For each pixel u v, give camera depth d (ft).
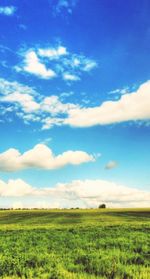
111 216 258.98
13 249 72.54
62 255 63.31
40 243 82.64
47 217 259.19
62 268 50.42
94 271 49.98
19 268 51.83
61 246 76.13
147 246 72.02
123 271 48.21
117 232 106.52
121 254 62.03
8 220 243.40
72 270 50.83
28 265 55.77
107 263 53.36
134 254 63.00
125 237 91.66
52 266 53.72
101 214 287.28
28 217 265.54
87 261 56.75
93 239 88.84
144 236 94.12
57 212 327.26
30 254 64.23
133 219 220.43
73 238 91.97
